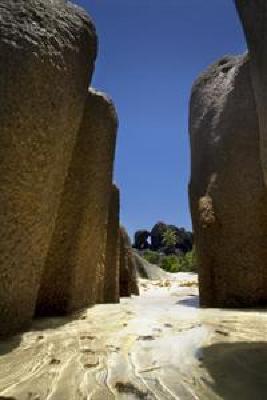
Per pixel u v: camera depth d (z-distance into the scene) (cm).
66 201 654
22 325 474
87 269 723
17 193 457
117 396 277
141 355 381
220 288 835
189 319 595
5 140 446
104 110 745
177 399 272
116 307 751
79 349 401
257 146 827
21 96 462
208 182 901
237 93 865
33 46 482
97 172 725
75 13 585
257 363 353
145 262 2620
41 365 346
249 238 813
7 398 271
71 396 276
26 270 472
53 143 508
